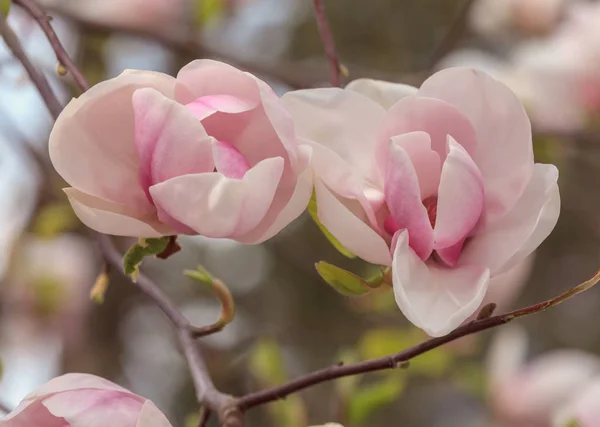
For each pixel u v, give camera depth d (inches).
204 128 43.2
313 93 44.4
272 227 43.1
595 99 70.3
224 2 72.7
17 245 69.5
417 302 43.1
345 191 43.6
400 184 43.2
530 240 43.4
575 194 93.9
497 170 43.9
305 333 93.5
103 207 43.6
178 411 93.8
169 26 72.1
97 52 73.5
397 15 100.0
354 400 52.1
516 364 62.5
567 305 104.1
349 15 100.7
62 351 77.8
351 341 91.0
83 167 43.4
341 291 44.2
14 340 73.3
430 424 96.1
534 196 43.8
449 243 43.5
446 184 43.1
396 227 43.7
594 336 101.9
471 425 90.3
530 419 60.9
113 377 87.9
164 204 42.6
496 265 43.7
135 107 42.8
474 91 43.9
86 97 42.9
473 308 42.8
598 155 86.9
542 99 70.9
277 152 43.4
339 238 43.6
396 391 52.3
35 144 67.2
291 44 101.6
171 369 95.3
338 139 44.3
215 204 42.2
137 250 43.6
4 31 47.8
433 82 43.9
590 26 71.4
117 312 88.7
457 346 60.7
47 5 64.5
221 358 77.8
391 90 44.9
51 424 43.8
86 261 74.0
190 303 93.4
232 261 98.2
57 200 67.1
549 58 71.3
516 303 99.7
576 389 60.4
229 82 43.2
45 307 71.8
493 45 90.4
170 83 43.1
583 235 102.0
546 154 70.3
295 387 45.4
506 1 79.0
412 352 44.4
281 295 96.8
